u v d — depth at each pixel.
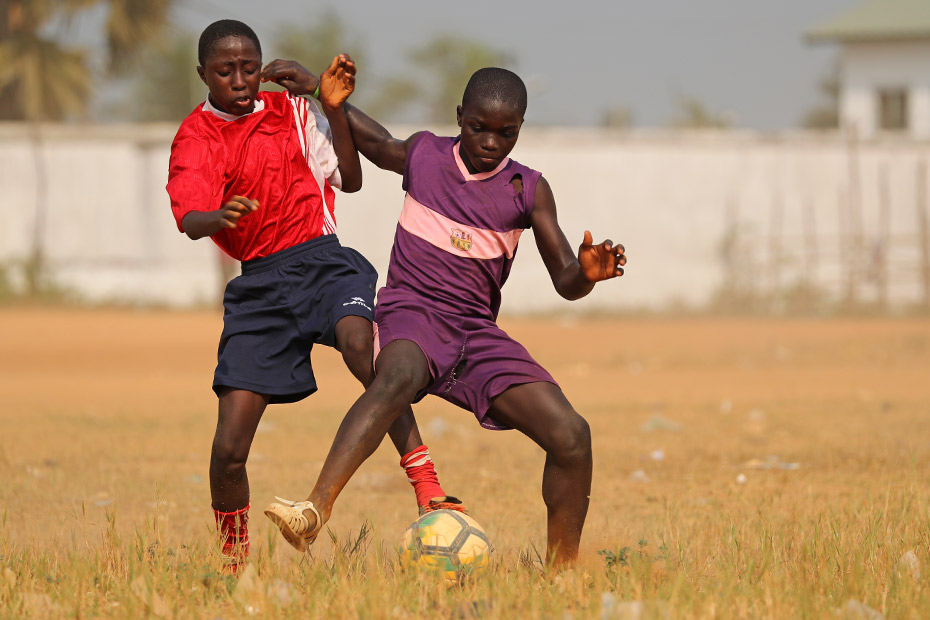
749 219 106.56
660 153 105.94
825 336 77.38
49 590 16.83
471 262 17.95
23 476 28.55
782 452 33.19
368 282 19.00
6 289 97.69
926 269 103.31
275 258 19.05
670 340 75.75
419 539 17.09
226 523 18.89
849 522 21.02
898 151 107.25
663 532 20.72
